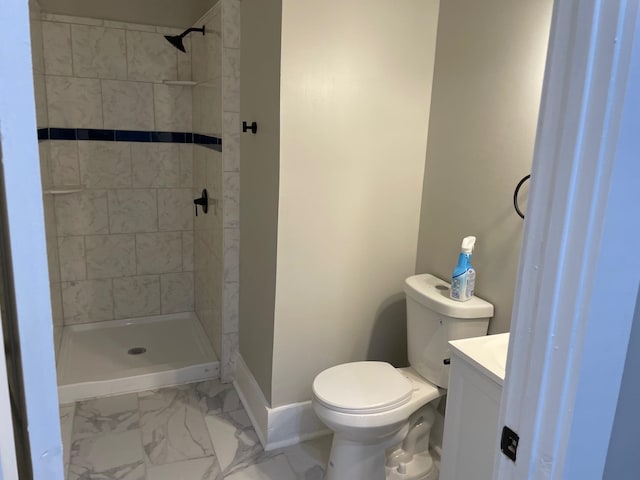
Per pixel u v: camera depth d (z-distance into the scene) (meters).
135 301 3.49
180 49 2.98
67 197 3.18
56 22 2.95
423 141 2.29
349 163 2.16
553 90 0.75
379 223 2.30
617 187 0.70
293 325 2.22
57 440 0.61
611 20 0.67
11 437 0.54
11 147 0.52
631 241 0.73
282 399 2.28
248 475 2.09
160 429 2.39
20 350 0.56
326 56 2.01
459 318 1.89
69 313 3.35
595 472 0.83
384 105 2.17
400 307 2.45
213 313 3.02
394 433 1.94
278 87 1.98
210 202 2.94
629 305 0.76
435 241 2.27
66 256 3.26
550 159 0.76
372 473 1.94
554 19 0.74
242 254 2.61
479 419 1.44
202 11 2.90
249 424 2.45
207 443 2.29
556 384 0.79
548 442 0.81
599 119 0.69
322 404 1.86
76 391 2.60
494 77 1.88
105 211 3.29
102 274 3.38
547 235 0.77
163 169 3.38
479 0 1.93
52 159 3.10
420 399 1.95
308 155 2.08
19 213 0.53
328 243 2.21
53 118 3.05
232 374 2.85
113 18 3.04
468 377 1.48
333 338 2.33
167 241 3.49
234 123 2.54
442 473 1.62
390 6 2.08
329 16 1.98
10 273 0.54
